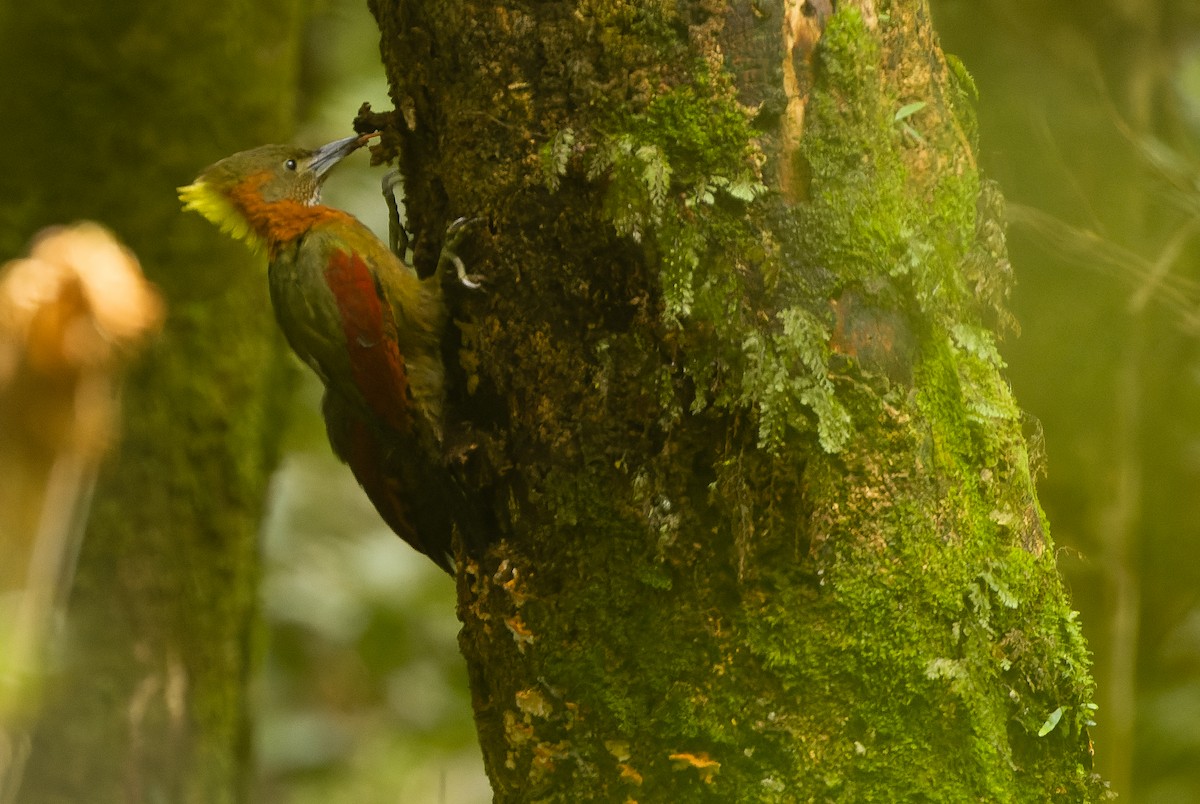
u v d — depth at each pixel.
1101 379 10.82
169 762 11.88
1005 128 10.91
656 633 5.56
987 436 5.77
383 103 14.06
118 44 12.21
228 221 8.69
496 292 5.95
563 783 5.70
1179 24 11.12
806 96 5.48
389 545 14.31
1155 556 11.62
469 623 6.20
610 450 5.67
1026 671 5.67
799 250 5.45
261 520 13.30
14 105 12.17
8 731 4.76
